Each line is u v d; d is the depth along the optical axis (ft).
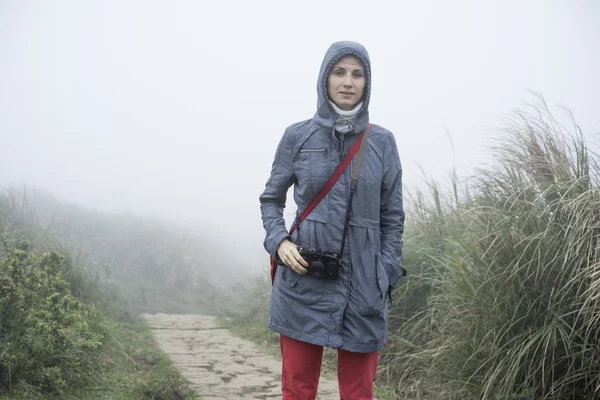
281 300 7.68
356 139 7.69
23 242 15.57
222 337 29.45
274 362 21.75
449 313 14.70
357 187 7.50
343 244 7.41
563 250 11.95
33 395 12.76
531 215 12.95
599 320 11.32
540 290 12.39
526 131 14.64
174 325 34.06
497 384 12.50
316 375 7.76
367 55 7.77
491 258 13.23
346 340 7.34
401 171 7.98
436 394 14.35
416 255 18.71
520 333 12.41
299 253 7.40
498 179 15.12
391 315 18.12
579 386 11.80
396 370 16.79
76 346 15.06
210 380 17.72
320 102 7.77
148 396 14.80
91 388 14.48
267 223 8.01
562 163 13.53
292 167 7.97
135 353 21.52
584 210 11.81
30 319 13.82
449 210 19.39
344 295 7.38
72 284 23.70
